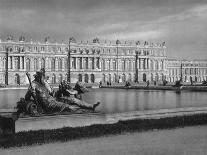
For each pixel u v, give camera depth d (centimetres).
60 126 3123
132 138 2944
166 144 2762
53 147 2653
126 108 4431
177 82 11381
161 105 4897
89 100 6069
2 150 2567
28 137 2773
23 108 3219
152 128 3278
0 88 14125
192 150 2611
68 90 3631
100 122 3353
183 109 4022
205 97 6844
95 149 2614
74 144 2738
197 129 3319
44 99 3241
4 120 3122
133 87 13700
